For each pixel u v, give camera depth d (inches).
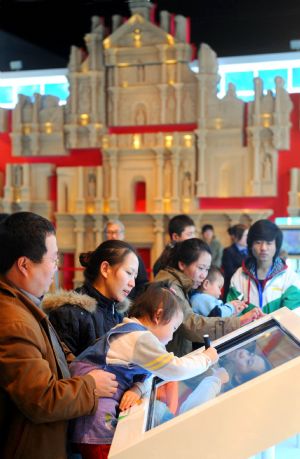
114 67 328.2
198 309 113.3
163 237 321.1
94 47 327.9
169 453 49.6
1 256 66.9
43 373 61.7
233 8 309.4
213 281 119.3
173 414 54.3
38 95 338.6
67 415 62.4
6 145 348.8
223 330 99.8
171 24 319.3
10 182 343.6
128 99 328.8
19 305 65.4
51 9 325.7
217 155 316.2
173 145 316.5
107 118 334.0
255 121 304.7
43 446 63.4
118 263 88.0
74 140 334.3
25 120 342.3
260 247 119.6
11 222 67.5
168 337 77.8
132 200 329.7
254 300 122.4
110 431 67.2
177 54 316.5
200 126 312.7
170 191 320.8
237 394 49.5
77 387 63.9
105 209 331.6
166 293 79.0
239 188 313.4
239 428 49.2
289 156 305.7
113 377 68.5
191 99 319.0
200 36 326.0
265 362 57.1
